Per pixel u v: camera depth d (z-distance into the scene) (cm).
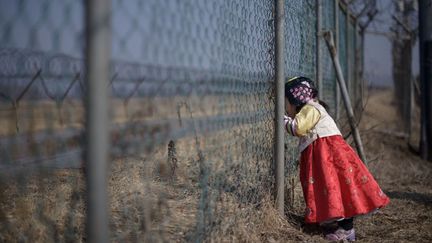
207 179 258
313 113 340
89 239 139
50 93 174
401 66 992
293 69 411
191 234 246
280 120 340
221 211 277
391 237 337
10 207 238
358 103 805
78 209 284
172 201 333
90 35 132
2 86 178
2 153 217
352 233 326
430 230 355
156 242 245
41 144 209
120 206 303
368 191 328
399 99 998
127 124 185
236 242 273
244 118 289
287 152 393
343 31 764
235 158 314
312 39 509
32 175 246
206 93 221
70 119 178
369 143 722
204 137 283
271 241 301
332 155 335
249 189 312
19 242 222
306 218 330
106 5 133
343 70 757
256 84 308
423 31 736
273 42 338
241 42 274
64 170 285
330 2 627
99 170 138
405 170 631
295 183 425
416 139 927
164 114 202
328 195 325
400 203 445
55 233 238
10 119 198
